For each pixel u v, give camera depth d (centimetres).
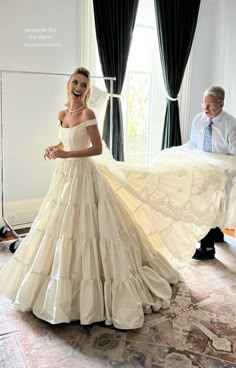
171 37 387
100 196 196
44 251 198
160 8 375
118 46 349
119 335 186
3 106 320
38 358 168
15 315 202
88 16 343
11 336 183
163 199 224
